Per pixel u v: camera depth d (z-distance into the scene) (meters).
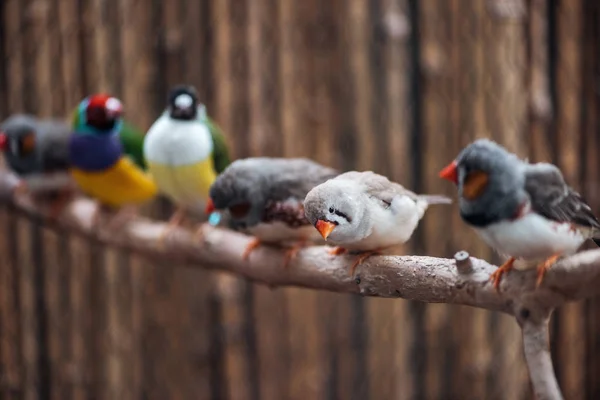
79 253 1.31
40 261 1.32
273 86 1.28
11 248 1.32
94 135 1.19
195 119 1.16
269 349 1.29
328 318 1.29
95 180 1.20
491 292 1.02
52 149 1.23
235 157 1.28
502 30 1.26
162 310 1.30
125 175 1.20
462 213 1.03
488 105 1.27
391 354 1.29
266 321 1.29
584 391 1.29
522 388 1.28
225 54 1.28
